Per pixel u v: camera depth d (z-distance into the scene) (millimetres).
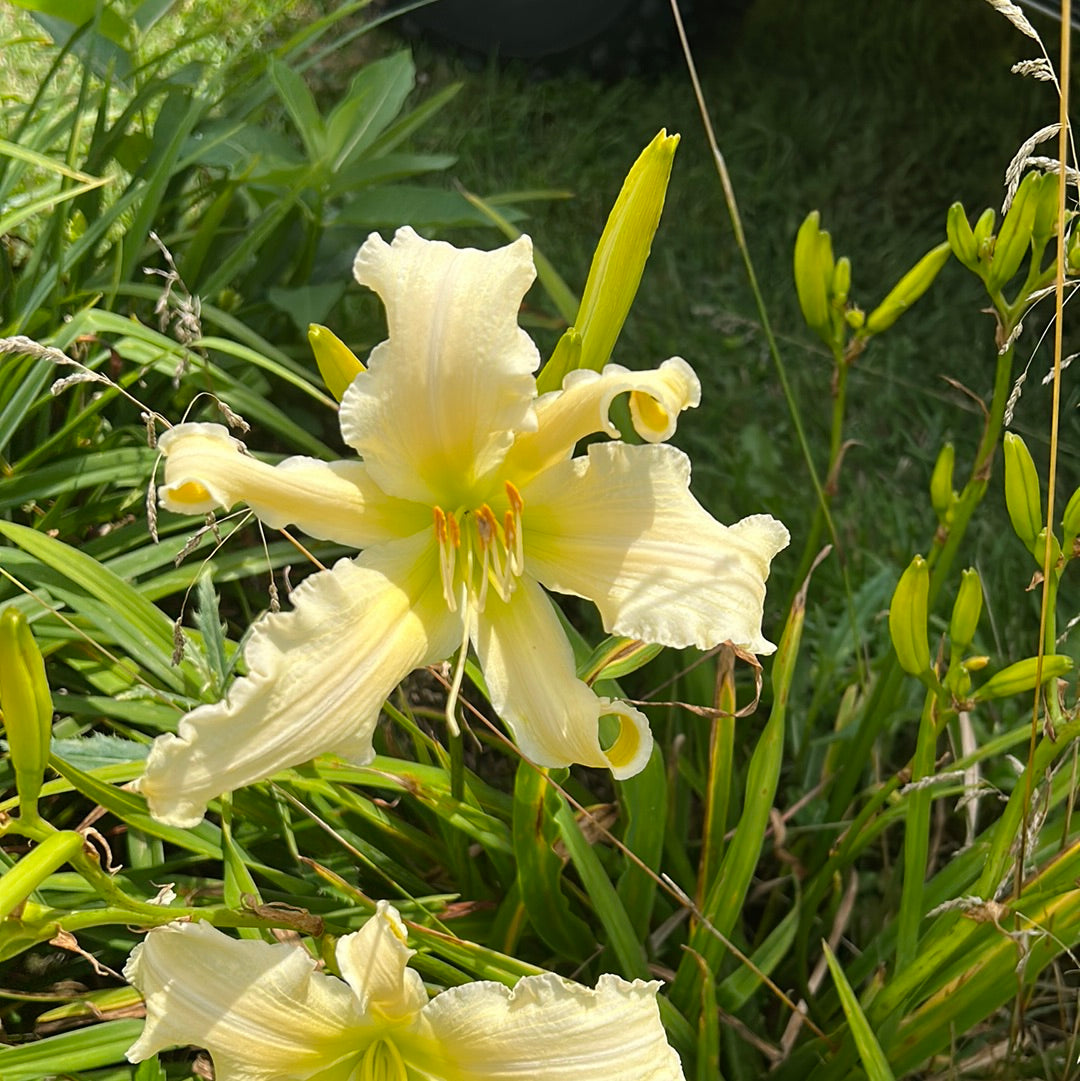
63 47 771
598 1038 417
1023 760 707
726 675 541
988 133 1178
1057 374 465
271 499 415
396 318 413
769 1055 593
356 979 401
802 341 1038
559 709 427
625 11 1250
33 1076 481
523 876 553
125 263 722
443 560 422
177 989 402
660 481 431
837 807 678
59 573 613
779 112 1268
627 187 452
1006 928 517
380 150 854
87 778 447
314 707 398
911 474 949
